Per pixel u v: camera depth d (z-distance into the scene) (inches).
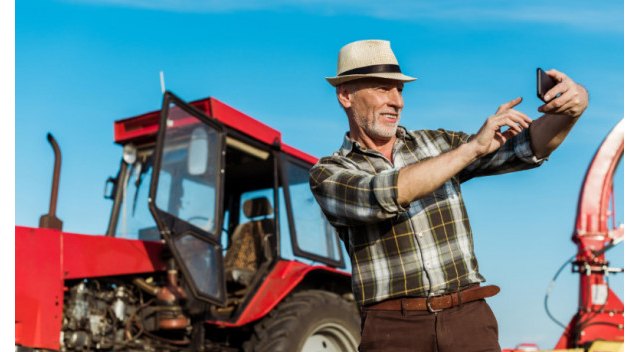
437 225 107.7
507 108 96.3
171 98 224.7
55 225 215.8
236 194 283.6
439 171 94.7
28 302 201.2
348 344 258.8
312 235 274.1
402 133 116.0
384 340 106.7
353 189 100.7
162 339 230.5
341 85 116.7
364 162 112.5
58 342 205.3
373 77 112.0
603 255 257.1
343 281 280.4
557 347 252.7
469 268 107.5
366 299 108.6
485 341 104.5
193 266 221.0
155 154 217.6
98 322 218.4
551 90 97.4
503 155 110.3
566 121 102.5
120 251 226.4
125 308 225.5
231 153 262.8
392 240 107.3
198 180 229.6
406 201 96.9
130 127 255.8
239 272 248.2
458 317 105.1
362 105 113.0
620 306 253.4
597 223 259.0
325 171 108.7
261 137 259.9
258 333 240.1
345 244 115.3
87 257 218.7
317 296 254.7
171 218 218.1
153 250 234.1
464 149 95.1
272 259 254.7
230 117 249.3
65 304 215.9
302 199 274.4
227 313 244.7
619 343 227.1
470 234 110.4
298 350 240.4
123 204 249.4
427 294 105.7
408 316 106.1
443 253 106.7
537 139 107.2
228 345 247.3
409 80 112.0
